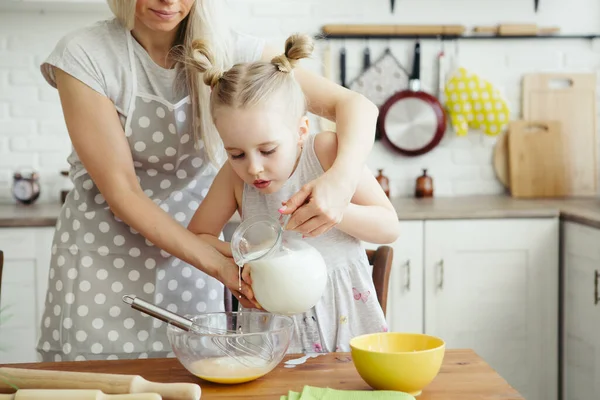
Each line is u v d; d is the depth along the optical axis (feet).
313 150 5.37
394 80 12.09
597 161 12.18
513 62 12.21
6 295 10.02
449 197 12.13
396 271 10.28
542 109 12.19
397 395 3.85
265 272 4.51
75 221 5.87
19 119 11.69
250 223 4.60
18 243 10.00
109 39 5.49
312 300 4.59
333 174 4.61
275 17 11.90
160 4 5.04
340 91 5.41
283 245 4.64
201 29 5.49
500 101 11.90
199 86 5.55
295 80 5.08
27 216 10.06
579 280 9.89
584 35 12.19
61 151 11.80
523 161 12.10
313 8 11.93
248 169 4.80
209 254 4.98
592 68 12.28
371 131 5.05
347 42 12.03
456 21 12.10
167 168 5.92
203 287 6.04
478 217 10.30
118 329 5.82
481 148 12.28
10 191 11.74
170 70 5.59
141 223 5.10
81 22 11.60
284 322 4.46
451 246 10.30
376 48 12.09
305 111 5.23
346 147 4.86
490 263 10.37
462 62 12.17
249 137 4.70
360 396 3.86
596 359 9.46
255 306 4.87
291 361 4.65
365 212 5.09
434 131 12.09
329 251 5.51
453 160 12.28
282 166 4.82
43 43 11.59
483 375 4.30
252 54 5.85
